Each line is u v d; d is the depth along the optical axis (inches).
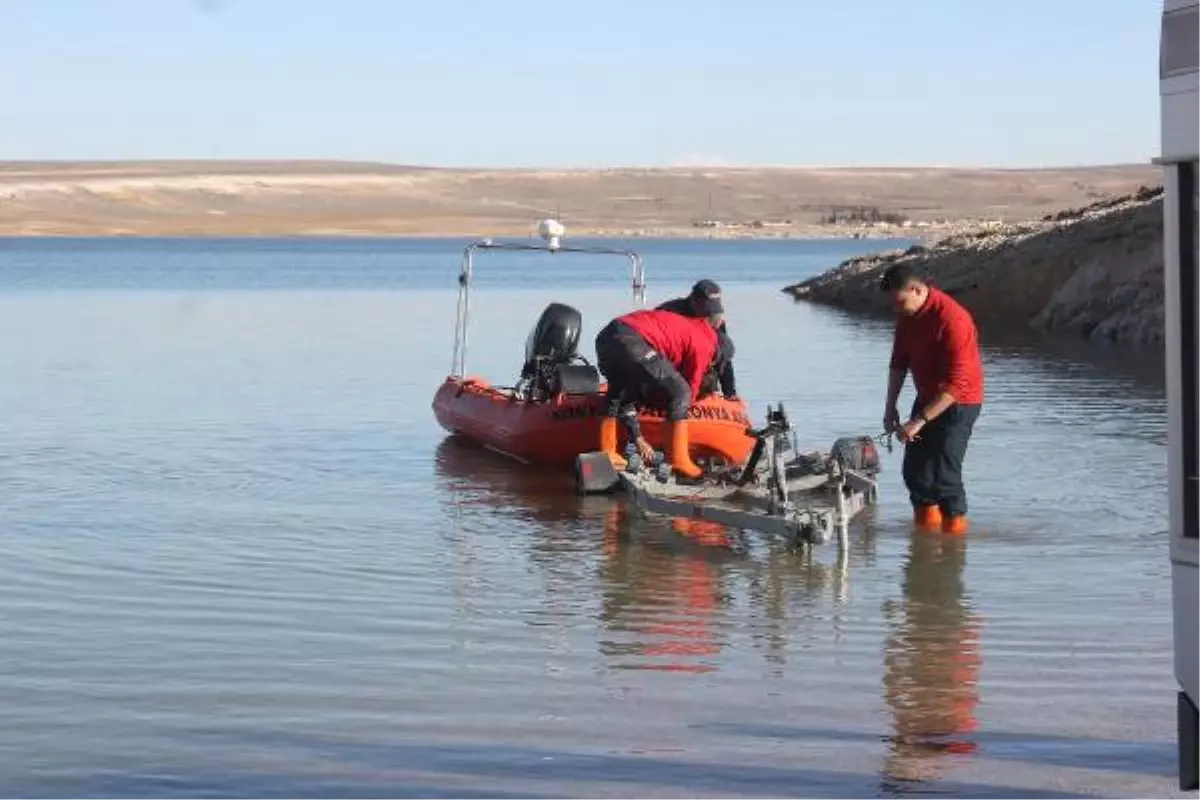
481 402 687.1
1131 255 1301.7
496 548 481.7
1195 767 238.1
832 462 526.0
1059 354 1111.0
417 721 310.8
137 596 414.9
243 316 1706.4
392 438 725.9
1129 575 438.9
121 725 308.0
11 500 559.5
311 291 2404.0
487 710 317.7
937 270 1542.8
